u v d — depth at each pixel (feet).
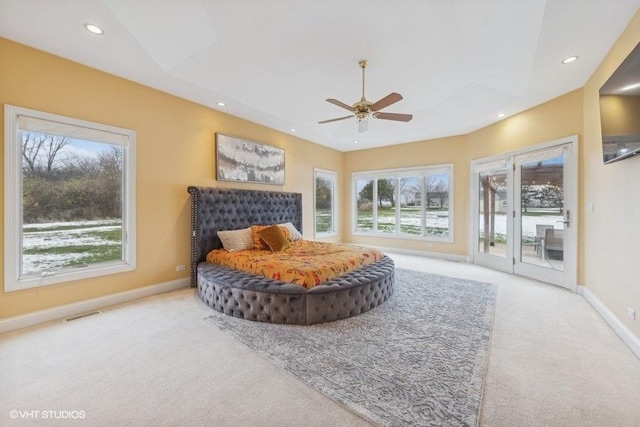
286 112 14.60
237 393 5.38
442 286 12.32
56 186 9.14
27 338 7.54
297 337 7.64
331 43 9.09
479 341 7.39
